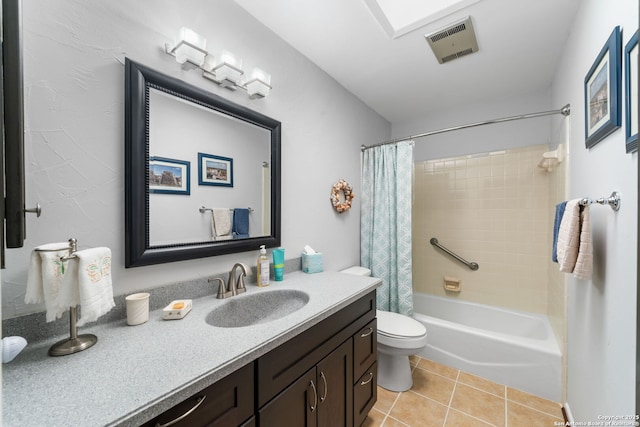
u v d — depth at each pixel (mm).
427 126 2885
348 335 1275
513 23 1540
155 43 1086
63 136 858
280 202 1639
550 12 1454
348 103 2346
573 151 1562
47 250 733
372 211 2496
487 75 2100
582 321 1318
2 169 490
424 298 2799
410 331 1725
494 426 1479
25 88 792
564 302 1637
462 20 1520
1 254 455
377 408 1623
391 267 2365
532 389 1727
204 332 878
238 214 1409
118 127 982
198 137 1236
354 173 2445
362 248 2537
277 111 1646
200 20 1236
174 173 1146
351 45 1747
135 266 1004
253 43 1485
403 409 1612
